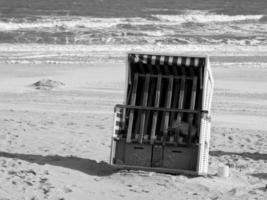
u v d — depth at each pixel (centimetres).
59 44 4844
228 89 2994
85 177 1145
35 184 1013
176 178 1159
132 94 1213
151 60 1205
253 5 8700
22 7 8162
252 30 5881
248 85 3133
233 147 1638
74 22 6581
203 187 1113
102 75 3406
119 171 1208
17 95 2728
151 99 1221
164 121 1195
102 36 5128
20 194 947
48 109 2316
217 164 1370
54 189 995
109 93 2833
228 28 6069
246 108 2491
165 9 8188
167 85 1223
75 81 3192
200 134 1170
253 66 3800
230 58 4138
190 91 1215
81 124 1908
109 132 1769
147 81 1216
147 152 1205
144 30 5722
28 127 1758
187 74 1212
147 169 1201
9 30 5716
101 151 1457
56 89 2925
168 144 1193
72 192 1003
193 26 6216
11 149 1413
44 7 8181
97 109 2355
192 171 1180
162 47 4625
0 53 4303
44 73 3453
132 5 8469
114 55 4212
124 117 1218
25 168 1138
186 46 4694
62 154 1386
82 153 1414
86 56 4159
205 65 1179
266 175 1270
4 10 7819
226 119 2214
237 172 1285
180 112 1193
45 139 1572
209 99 1231
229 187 1136
